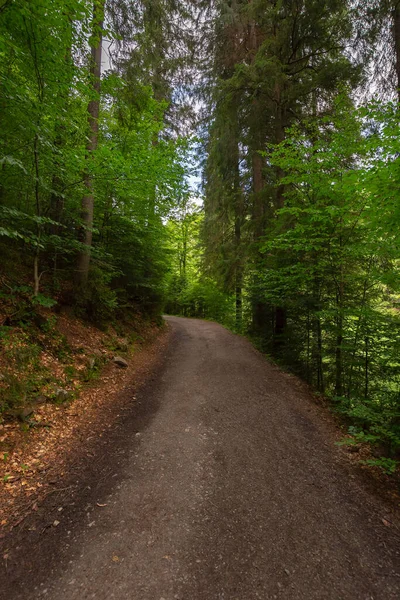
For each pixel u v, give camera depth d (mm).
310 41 8039
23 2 3613
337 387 6387
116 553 2121
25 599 1761
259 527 2426
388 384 5863
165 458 3426
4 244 6289
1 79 3746
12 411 3680
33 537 2238
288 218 7422
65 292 7383
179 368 7418
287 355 8156
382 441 4031
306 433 4266
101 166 5938
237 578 1955
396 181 3650
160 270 12250
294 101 8641
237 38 9539
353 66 7445
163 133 12266
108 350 7086
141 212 9562
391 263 5648
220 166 11656
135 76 8164
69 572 1958
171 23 9086
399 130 3814
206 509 2617
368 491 3004
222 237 14438
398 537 2395
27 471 3021
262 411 4918
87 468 3184
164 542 2236
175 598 1803
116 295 9555
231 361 8156
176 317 23203
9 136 4812
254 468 3297
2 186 5473
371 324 5699
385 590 1913
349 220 5480
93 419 4344
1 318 4930
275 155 6066
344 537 2359
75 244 6547
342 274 6074
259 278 8898
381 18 6750
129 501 2689
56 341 5648
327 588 1908
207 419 4508
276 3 7570
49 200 7105
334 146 5473
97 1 4664
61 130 5762
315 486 3033
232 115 9320
